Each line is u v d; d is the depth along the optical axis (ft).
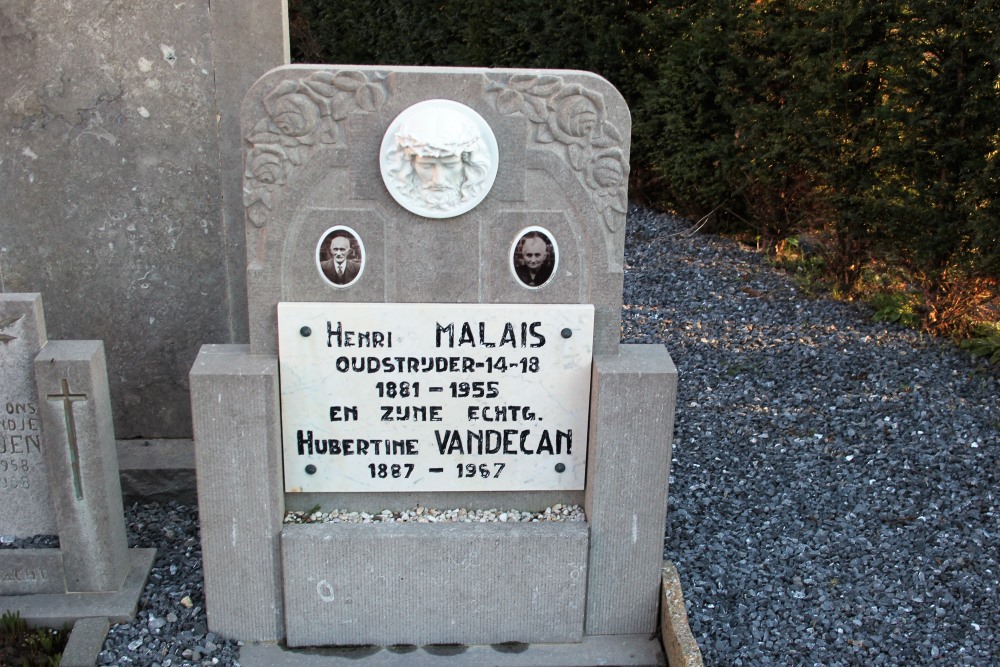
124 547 12.57
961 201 19.03
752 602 12.03
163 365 15.53
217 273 15.17
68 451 11.55
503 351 11.39
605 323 11.41
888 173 21.02
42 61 14.06
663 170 29.45
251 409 10.88
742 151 26.45
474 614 11.79
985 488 14.66
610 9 30.96
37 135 14.38
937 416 16.88
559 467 11.89
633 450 11.27
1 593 12.14
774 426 17.01
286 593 11.51
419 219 10.93
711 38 26.16
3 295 11.48
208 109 14.43
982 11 17.75
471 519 11.87
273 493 11.23
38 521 12.43
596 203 10.99
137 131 14.47
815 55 22.49
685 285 24.64
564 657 11.73
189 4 13.98
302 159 10.70
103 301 15.20
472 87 10.59
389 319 11.18
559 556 11.55
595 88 10.62
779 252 26.16
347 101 10.55
